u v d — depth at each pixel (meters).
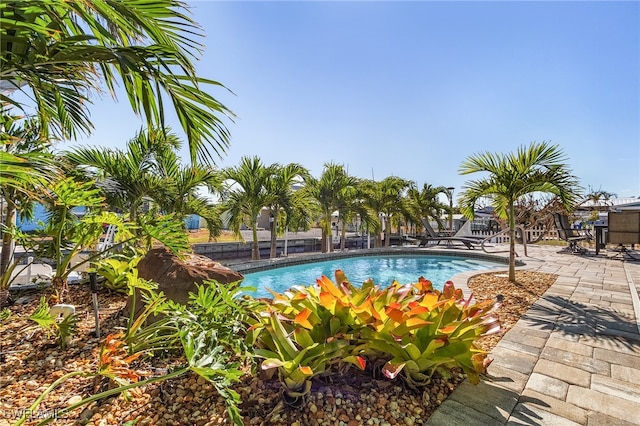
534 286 5.38
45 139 2.91
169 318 2.03
